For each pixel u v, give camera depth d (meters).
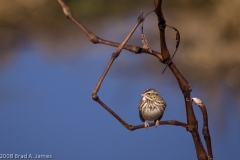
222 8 14.23
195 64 13.62
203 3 14.80
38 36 17.42
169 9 15.48
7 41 17.05
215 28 14.04
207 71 13.46
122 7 17.78
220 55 13.47
